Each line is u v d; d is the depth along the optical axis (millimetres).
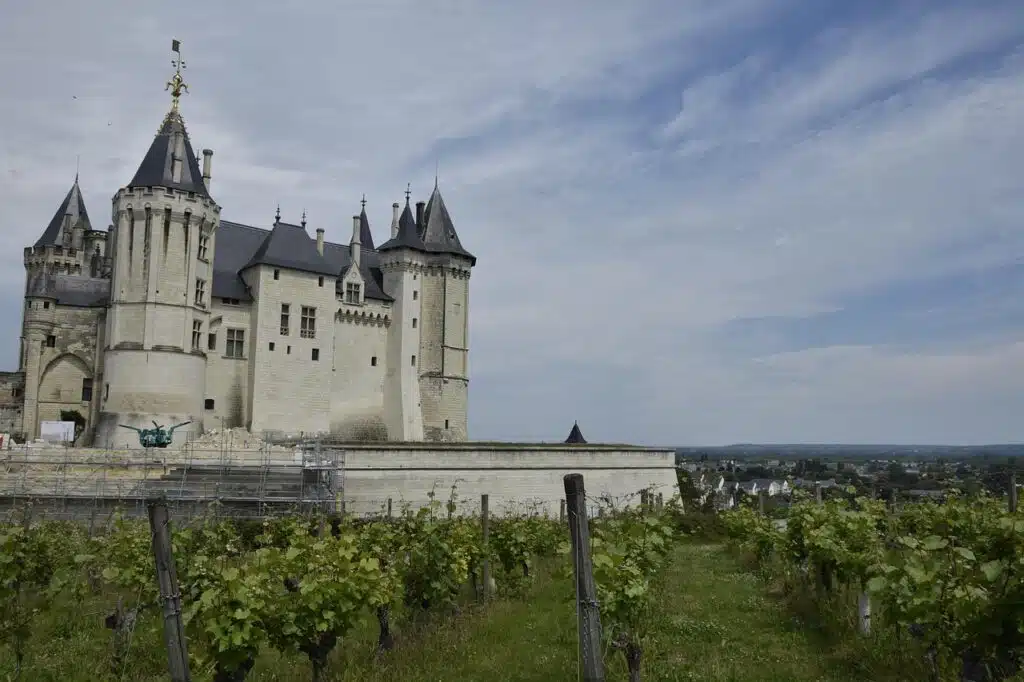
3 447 49000
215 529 25516
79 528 29688
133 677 14016
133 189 57938
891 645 14070
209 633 12219
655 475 66625
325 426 68625
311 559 14125
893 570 12344
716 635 16297
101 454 45781
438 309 78375
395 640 16562
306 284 68812
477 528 23438
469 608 20016
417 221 81875
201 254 61281
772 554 27438
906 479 55312
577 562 9633
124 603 17203
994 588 11570
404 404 74125
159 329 57250
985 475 45125
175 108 62969
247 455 50125
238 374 65312
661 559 21469
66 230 79438
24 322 73250
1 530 18359
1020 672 11492
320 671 13750
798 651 14961
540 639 16172
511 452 54875
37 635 16797
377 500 47656
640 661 13047
